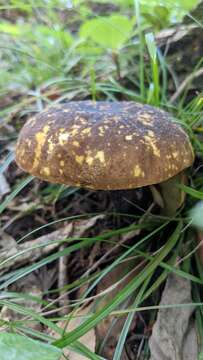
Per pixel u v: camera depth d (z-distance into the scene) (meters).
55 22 0.26
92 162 0.12
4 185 0.18
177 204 0.14
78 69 0.23
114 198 0.16
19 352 0.09
